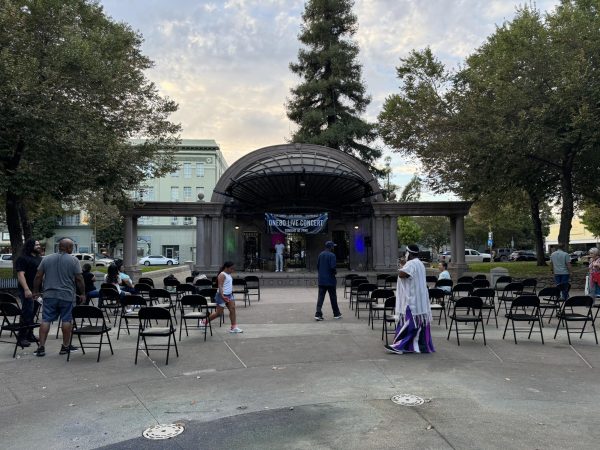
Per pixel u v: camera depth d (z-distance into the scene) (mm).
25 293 8266
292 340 9031
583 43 17500
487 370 6895
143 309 7703
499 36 21938
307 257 28469
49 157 16375
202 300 9406
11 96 15133
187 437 4570
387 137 25203
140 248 65438
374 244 24156
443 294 10602
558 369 6977
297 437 4520
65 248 8078
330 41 39531
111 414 5250
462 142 19531
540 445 4270
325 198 27844
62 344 8406
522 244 70625
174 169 23531
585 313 12344
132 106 21078
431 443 4332
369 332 9758
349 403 5453
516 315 9016
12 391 6137
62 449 4352
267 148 23891
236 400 5648
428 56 22438
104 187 19328
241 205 25766
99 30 19219
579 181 23281
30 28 16766
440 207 24109
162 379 6621
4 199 23062
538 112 17109
